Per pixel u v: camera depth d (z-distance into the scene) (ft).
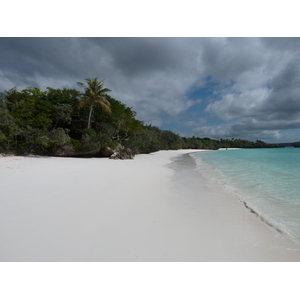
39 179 25.75
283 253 10.14
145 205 17.03
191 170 44.78
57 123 84.12
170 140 236.02
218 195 21.70
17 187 21.11
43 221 12.67
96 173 33.19
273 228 13.17
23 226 11.84
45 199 17.28
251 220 14.51
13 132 61.93
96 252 9.46
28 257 8.84
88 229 11.84
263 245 10.87
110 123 102.73
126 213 14.88
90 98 86.63
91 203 16.79
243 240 11.35
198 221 13.99
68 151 72.69
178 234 11.76
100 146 77.30
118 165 48.67
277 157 96.02
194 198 20.16
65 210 14.84
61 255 9.11
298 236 12.08
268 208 17.46
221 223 13.78
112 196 19.26
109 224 12.71
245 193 22.85
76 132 93.30
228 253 9.95
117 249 9.83
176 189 23.93
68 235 10.95
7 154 61.57
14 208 14.84
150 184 26.00
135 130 113.91
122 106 108.88
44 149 70.90
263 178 33.55
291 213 16.19
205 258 9.46
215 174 38.45
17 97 79.82
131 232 11.73
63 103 83.51
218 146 364.58
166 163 62.08
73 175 30.01
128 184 25.21
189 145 286.25
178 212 15.70
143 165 51.80
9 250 9.27
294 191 23.94
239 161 73.05
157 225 12.94
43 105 77.00
